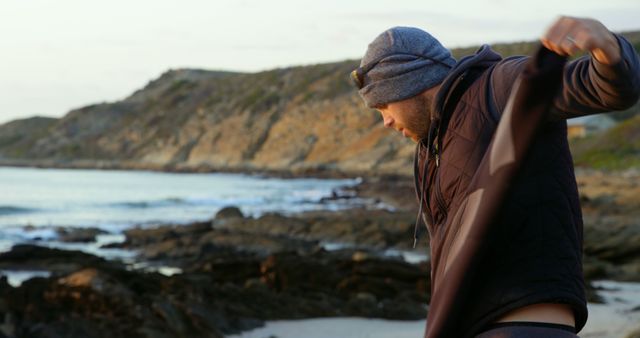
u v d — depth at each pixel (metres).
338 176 93.06
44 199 57.03
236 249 22.83
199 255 21.64
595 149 70.75
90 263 18.05
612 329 9.41
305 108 123.00
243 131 128.25
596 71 1.73
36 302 9.22
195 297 10.84
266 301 11.09
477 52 2.19
